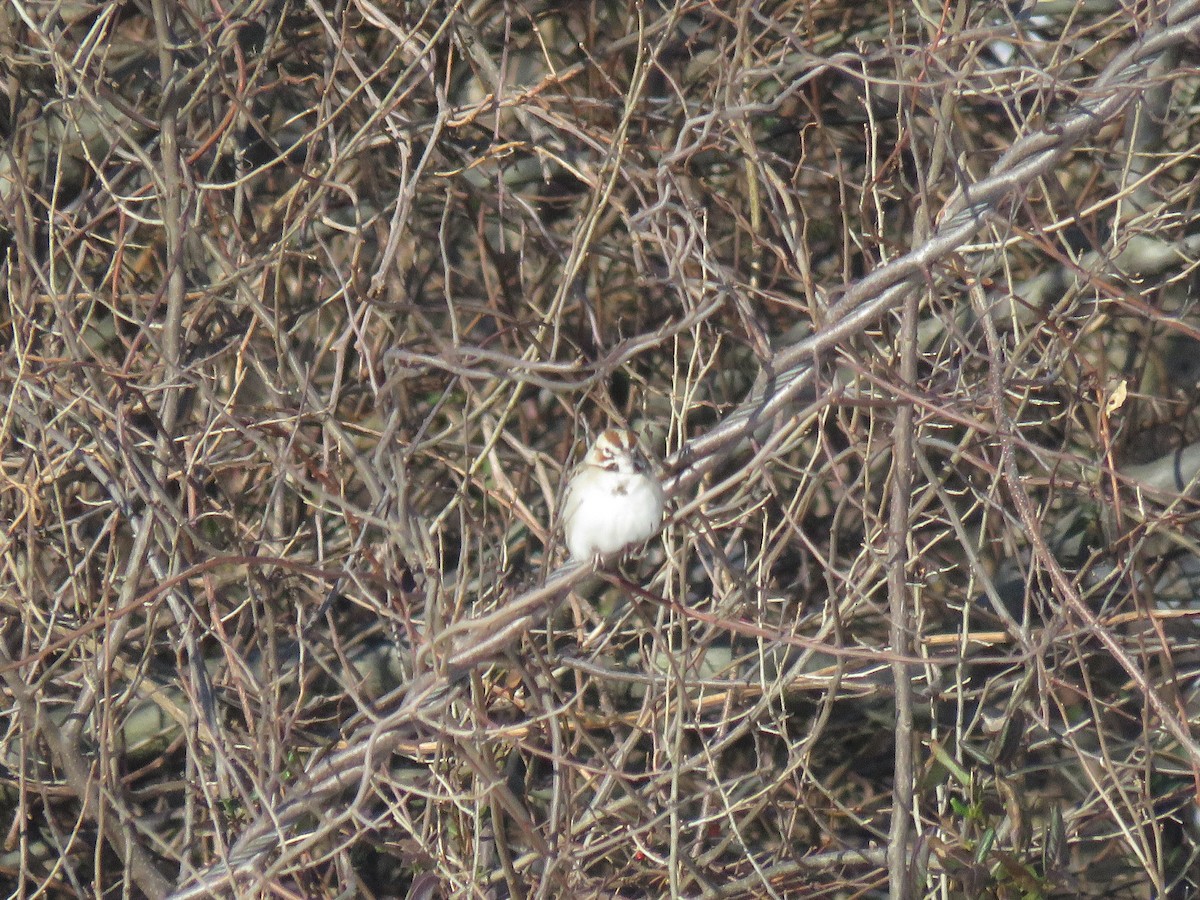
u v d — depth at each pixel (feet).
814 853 43.50
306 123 53.78
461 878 35.35
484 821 38.70
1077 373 42.39
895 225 54.29
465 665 30.55
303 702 43.14
